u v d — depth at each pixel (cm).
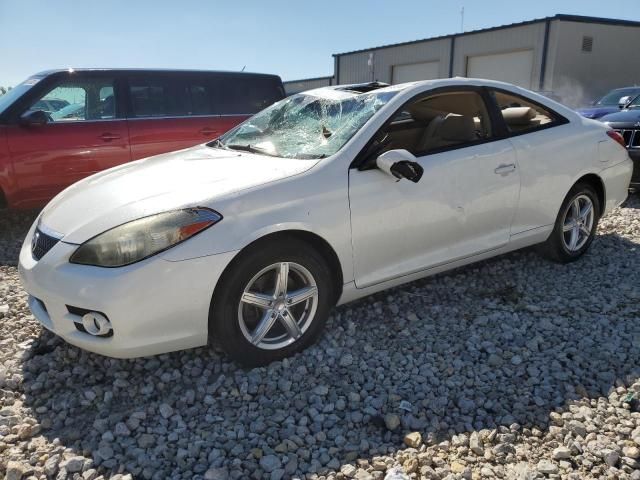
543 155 400
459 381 287
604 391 276
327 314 313
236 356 286
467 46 2388
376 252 324
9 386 283
